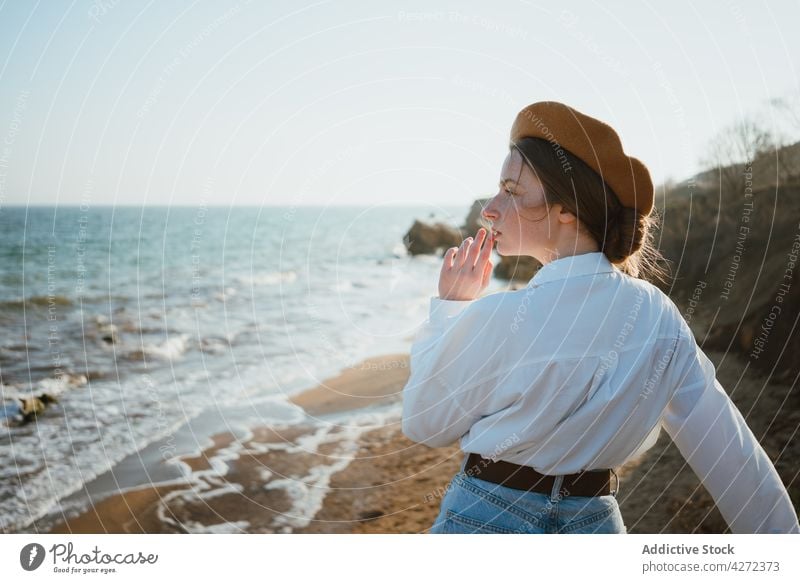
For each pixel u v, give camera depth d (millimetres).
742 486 1272
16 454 5090
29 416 6129
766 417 4250
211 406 6410
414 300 13383
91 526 3900
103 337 10664
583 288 1203
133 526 3871
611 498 1295
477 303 1205
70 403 6598
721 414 1277
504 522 1244
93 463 4863
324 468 4590
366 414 5969
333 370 7977
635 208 1229
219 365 8445
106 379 7816
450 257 1316
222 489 4293
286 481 4387
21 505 4199
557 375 1178
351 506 3934
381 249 27562
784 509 1284
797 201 6605
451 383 1218
